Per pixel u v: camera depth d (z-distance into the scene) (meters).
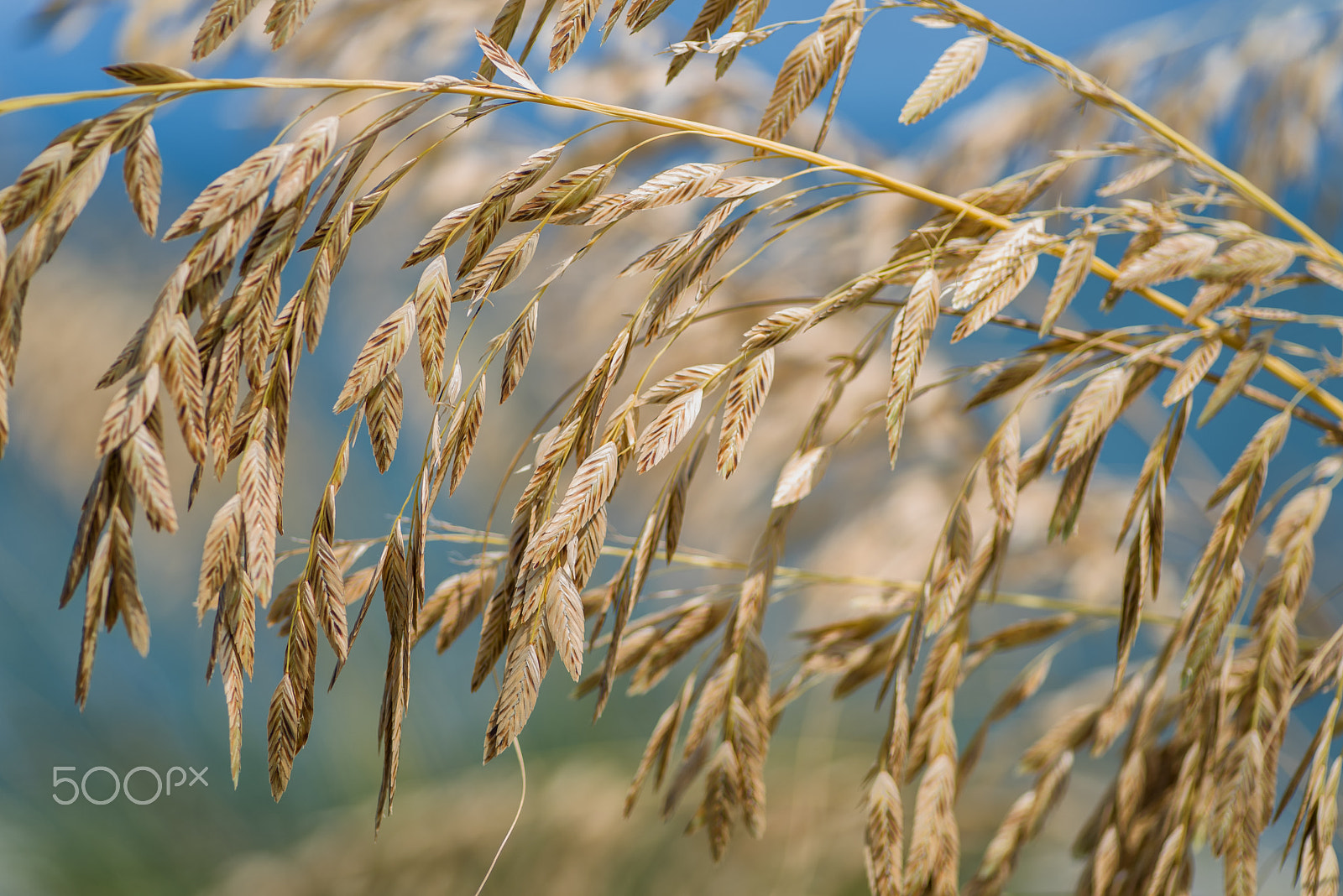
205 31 0.84
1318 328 1.92
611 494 0.86
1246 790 0.91
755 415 0.87
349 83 0.85
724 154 1.58
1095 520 1.59
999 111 1.58
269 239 0.85
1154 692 0.95
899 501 1.60
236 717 0.85
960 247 0.90
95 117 0.83
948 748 0.94
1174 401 0.90
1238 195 0.94
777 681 1.44
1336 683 0.91
